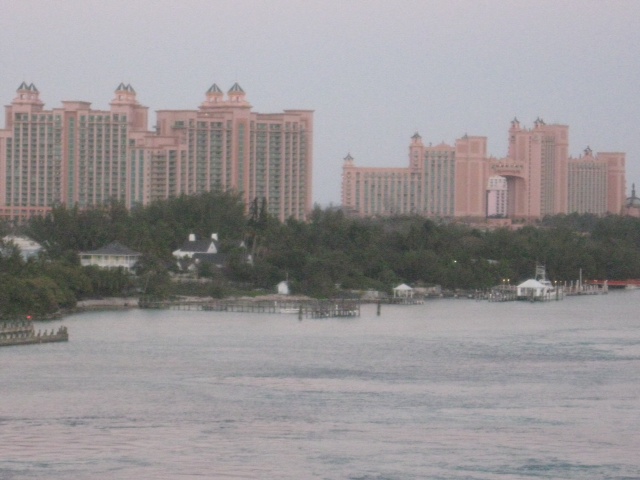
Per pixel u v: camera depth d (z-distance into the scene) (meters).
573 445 178.00
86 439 178.00
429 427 188.38
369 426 188.75
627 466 167.38
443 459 169.75
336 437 181.25
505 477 161.75
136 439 178.50
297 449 174.00
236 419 192.62
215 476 160.75
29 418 190.88
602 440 181.12
